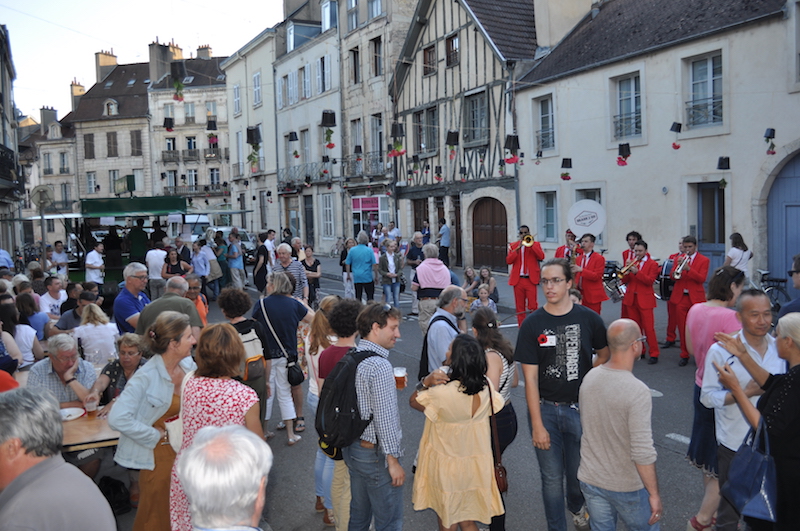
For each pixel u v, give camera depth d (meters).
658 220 13.92
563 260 3.73
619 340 3.10
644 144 14.07
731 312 3.72
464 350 3.30
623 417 3.05
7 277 9.55
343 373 3.35
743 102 12.07
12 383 3.84
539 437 3.58
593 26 16.98
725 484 3.00
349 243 13.45
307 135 29.36
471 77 18.97
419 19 20.75
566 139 16.02
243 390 3.14
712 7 13.20
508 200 17.97
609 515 3.19
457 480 3.34
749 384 3.36
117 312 6.29
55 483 2.16
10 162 21.23
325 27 27.36
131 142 51.59
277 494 4.84
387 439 3.28
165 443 3.51
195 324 5.62
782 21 11.32
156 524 3.50
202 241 17.25
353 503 3.50
